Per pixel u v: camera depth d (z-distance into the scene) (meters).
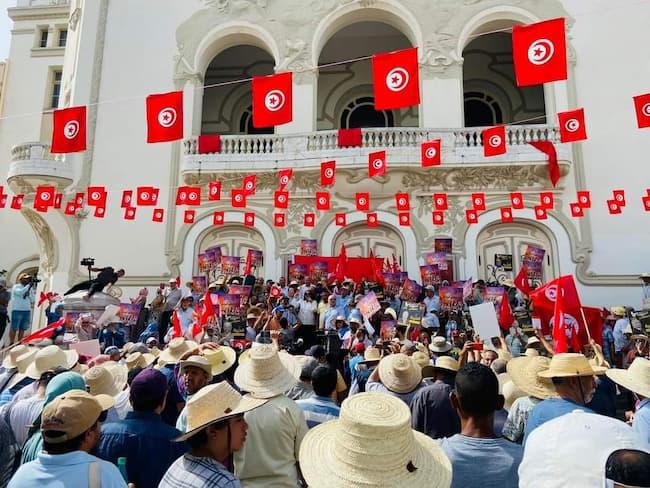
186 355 4.98
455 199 16.34
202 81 18.53
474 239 16.03
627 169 16.03
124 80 18.33
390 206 16.52
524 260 14.12
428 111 16.91
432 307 13.45
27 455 3.62
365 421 2.57
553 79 8.81
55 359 5.53
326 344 10.86
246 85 21.06
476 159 15.94
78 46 18.78
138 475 3.41
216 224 16.89
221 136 16.94
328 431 2.94
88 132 17.88
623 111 16.38
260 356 4.15
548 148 15.54
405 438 2.60
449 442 3.10
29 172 16.59
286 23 18.08
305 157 16.38
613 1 17.08
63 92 21.30
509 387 5.52
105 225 17.31
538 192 16.12
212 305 11.38
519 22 17.50
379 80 9.66
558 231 15.88
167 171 17.53
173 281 14.98
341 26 18.48
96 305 13.45
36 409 4.62
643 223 15.67
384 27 19.84
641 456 2.05
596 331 12.33
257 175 16.78
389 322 10.88
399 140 16.48
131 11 18.86
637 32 16.78
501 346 9.02
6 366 6.87
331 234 16.48
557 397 4.06
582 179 16.08
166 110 10.61
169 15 18.69
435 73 17.17
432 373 6.51
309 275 15.21
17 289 17.11
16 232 23.28
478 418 3.11
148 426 3.57
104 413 3.72
